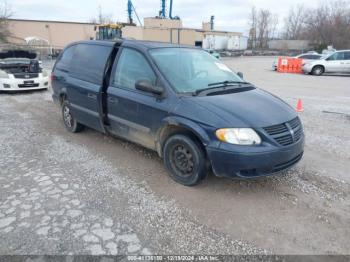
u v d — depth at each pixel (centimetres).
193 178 347
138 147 486
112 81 437
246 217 300
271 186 362
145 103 379
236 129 309
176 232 276
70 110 536
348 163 436
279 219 297
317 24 6294
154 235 271
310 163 434
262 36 8225
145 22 4838
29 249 250
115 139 524
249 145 307
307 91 1175
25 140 515
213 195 340
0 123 620
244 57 5006
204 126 321
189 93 361
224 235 273
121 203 321
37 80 1001
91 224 284
